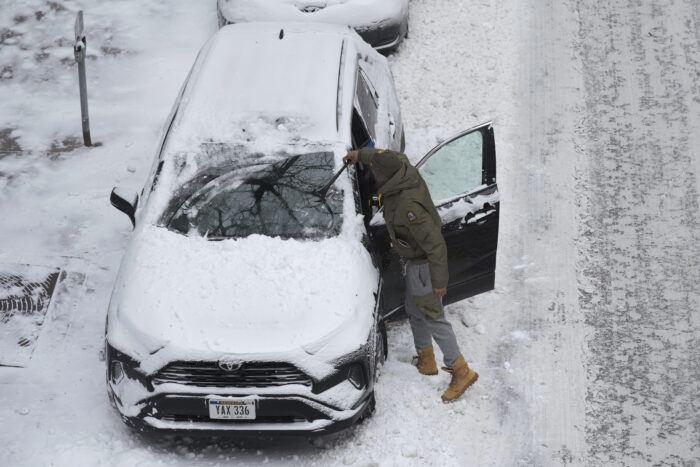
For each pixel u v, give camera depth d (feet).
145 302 24.56
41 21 46.88
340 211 26.84
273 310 24.17
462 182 27.14
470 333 29.89
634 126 39.58
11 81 42.68
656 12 46.80
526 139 39.04
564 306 31.04
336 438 25.55
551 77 42.75
